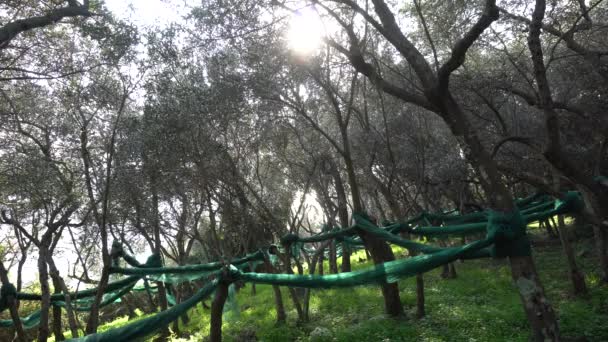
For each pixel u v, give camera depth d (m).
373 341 11.03
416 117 16.72
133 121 10.66
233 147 13.64
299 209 15.11
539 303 7.36
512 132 14.77
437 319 11.94
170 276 11.24
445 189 19.02
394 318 12.70
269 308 16.42
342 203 16.06
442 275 17.52
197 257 23.61
